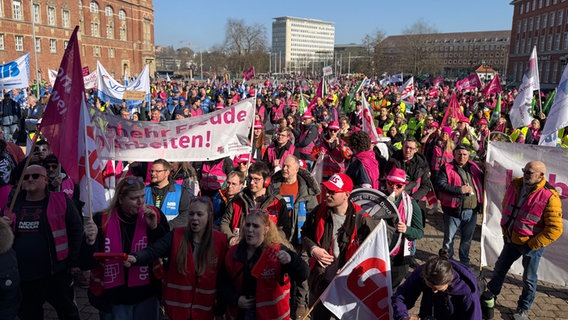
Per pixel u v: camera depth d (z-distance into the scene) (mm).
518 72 80938
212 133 6133
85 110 4137
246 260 3596
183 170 6504
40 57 49281
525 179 5059
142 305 3887
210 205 3672
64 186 6043
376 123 12734
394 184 4633
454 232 6281
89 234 3721
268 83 44125
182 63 121375
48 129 4234
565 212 5719
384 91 33500
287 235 4949
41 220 4039
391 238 4367
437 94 31000
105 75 15594
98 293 3824
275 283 3559
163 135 6082
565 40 65750
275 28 180750
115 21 64062
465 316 3432
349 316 4027
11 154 7129
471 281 3414
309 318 5191
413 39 83625
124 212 3885
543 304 5793
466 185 6121
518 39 81312
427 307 3594
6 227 3455
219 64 91438
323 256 4000
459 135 9508
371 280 4000
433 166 8211
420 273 3641
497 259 5934
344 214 4211
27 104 18953
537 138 11484
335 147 7699
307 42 185250
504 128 12656
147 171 6508
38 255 4020
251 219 3521
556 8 68125
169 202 5133
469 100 23750
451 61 138000
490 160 6254
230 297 3625
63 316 4355
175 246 3637
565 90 7340
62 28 52594
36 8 48469
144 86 15867
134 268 3789
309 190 5465
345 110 20938
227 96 25984
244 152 6211
